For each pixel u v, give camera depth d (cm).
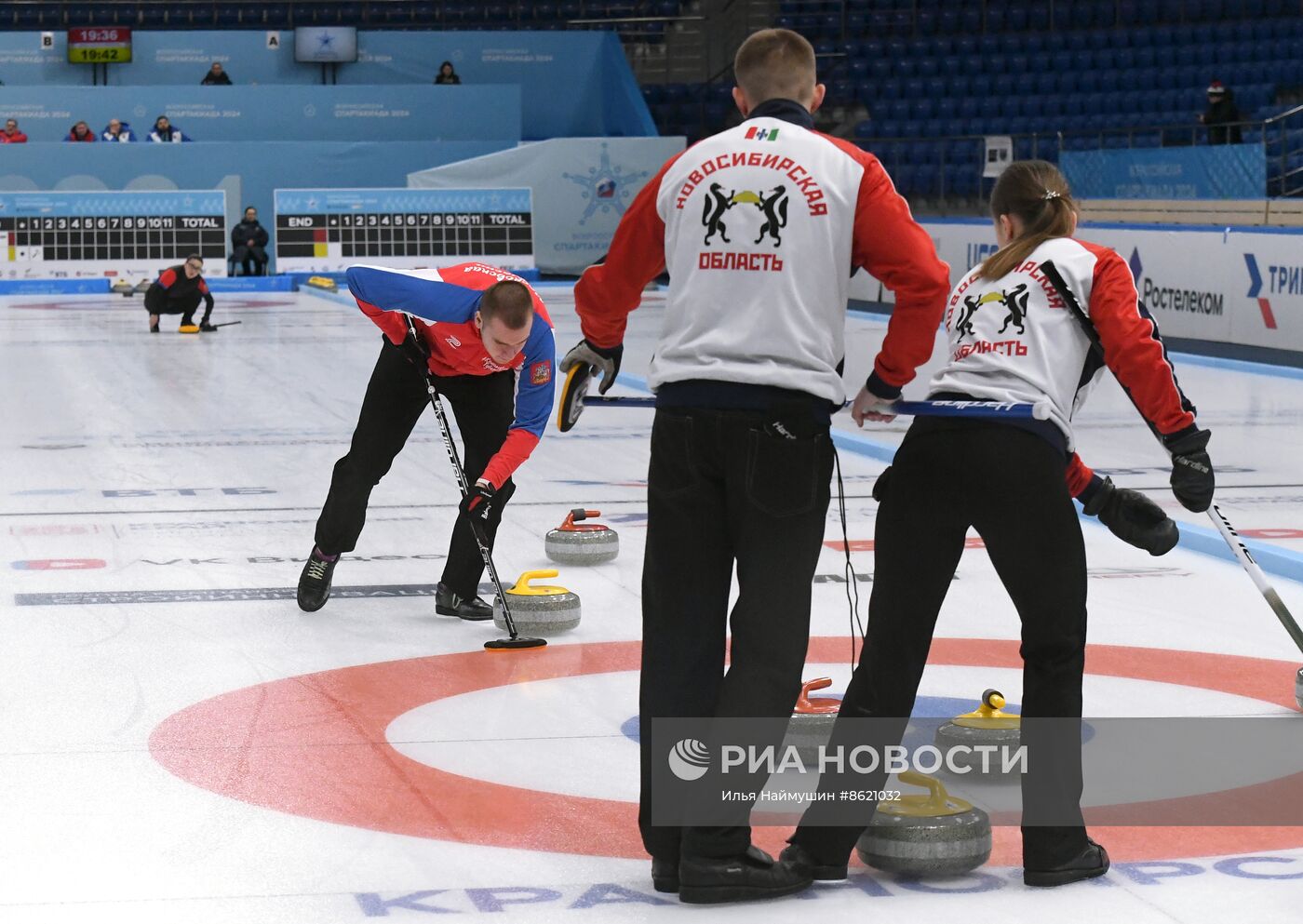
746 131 483
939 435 488
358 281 799
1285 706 703
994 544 489
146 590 941
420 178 4266
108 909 470
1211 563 1041
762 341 470
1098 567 1028
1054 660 495
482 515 811
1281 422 1716
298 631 846
